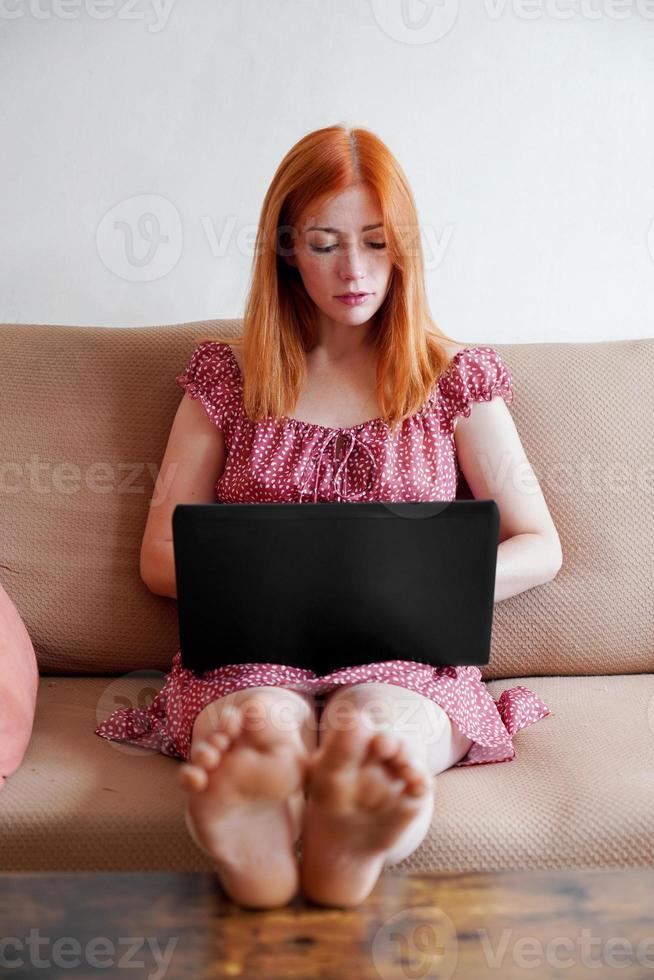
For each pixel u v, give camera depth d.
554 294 1.84
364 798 0.88
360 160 1.40
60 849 1.16
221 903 0.90
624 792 1.20
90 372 1.63
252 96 1.77
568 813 1.18
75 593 1.57
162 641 1.58
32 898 0.90
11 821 1.17
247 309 1.51
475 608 1.20
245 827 0.89
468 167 1.79
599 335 1.84
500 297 1.84
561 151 1.79
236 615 1.19
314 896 0.90
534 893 0.90
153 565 1.50
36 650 1.58
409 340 1.45
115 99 1.77
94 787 1.23
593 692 1.52
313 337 1.52
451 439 1.50
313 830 0.90
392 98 1.77
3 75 1.76
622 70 1.77
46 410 1.61
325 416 1.48
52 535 1.58
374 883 0.92
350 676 1.22
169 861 1.16
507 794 1.23
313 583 1.17
